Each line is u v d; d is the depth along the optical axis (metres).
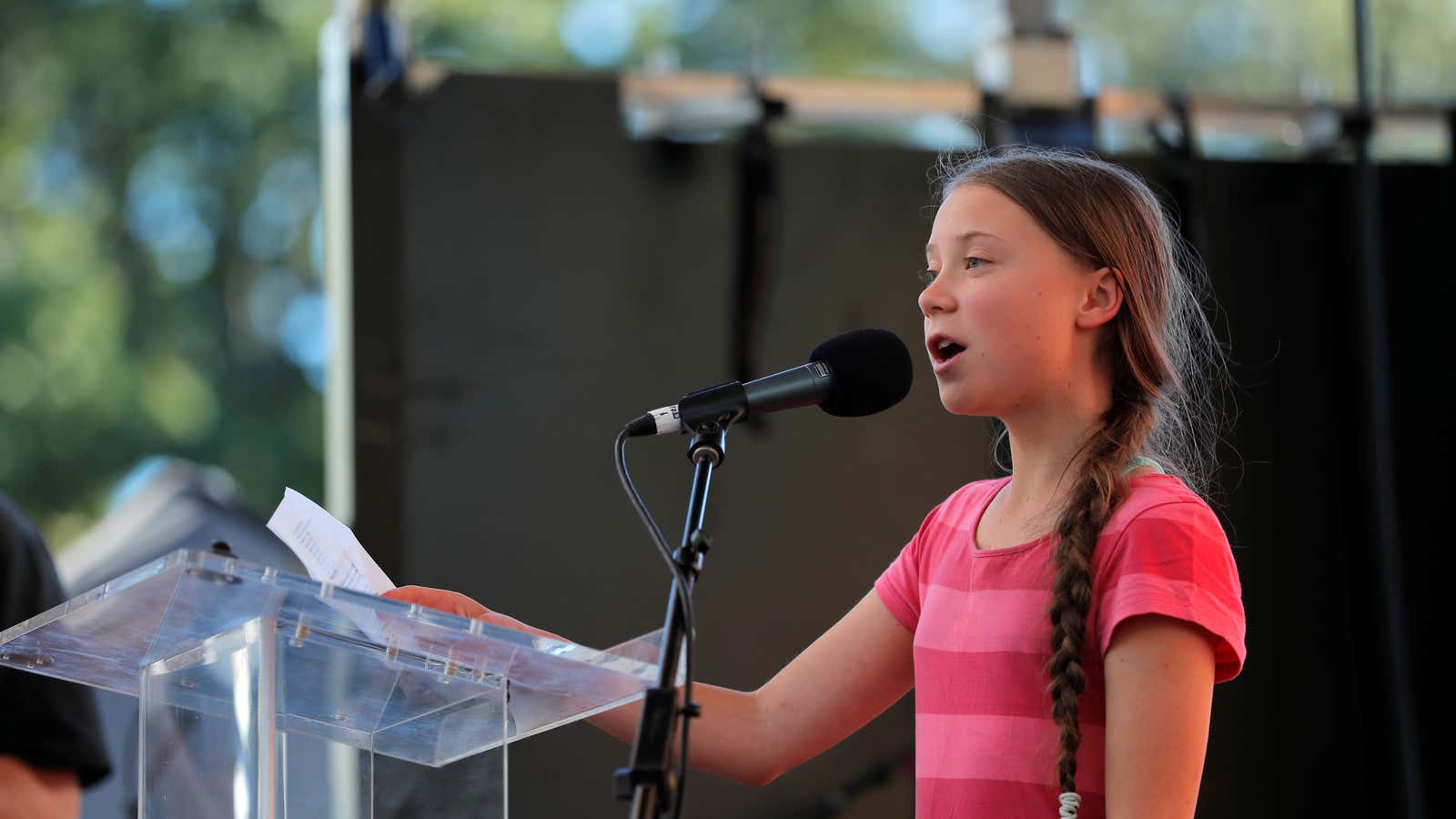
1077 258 2.68
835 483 4.85
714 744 2.89
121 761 5.55
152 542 6.17
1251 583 4.85
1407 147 5.30
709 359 4.80
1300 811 4.79
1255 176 5.01
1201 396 3.94
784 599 4.79
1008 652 2.55
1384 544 4.86
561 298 4.75
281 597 2.12
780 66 16.06
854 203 4.93
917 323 4.91
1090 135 4.96
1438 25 11.46
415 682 2.37
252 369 16.05
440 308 4.67
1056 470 2.67
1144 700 2.38
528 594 4.63
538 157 4.77
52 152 15.86
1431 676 4.88
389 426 4.61
